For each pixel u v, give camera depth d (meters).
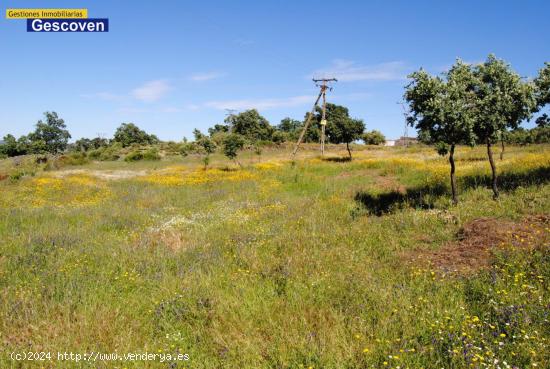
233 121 79.12
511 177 13.77
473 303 5.51
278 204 14.96
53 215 14.33
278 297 6.38
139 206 17.03
